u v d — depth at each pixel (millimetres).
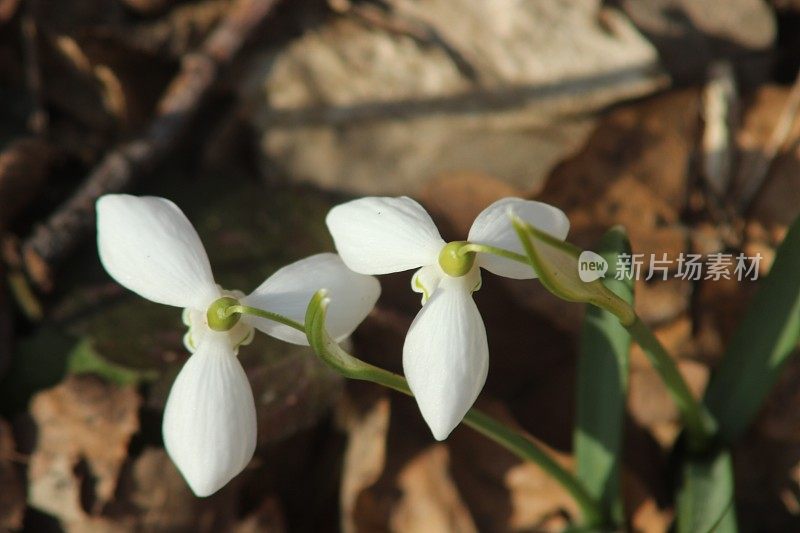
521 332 485
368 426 471
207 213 501
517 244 372
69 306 481
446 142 513
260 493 471
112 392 465
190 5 537
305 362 463
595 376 432
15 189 495
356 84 522
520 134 510
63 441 462
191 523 459
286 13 536
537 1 521
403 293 479
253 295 380
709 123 498
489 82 514
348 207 378
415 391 367
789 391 469
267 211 502
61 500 457
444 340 368
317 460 479
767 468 469
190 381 374
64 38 521
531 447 416
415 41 526
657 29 522
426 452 468
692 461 441
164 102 515
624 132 493
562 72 510
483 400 475
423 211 377
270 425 457
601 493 434
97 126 531
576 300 372
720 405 438
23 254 485
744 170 493
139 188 509
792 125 494
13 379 472
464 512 462
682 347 474
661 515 463
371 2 537
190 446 371
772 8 538
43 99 526
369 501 465
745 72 523
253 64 528
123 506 457
